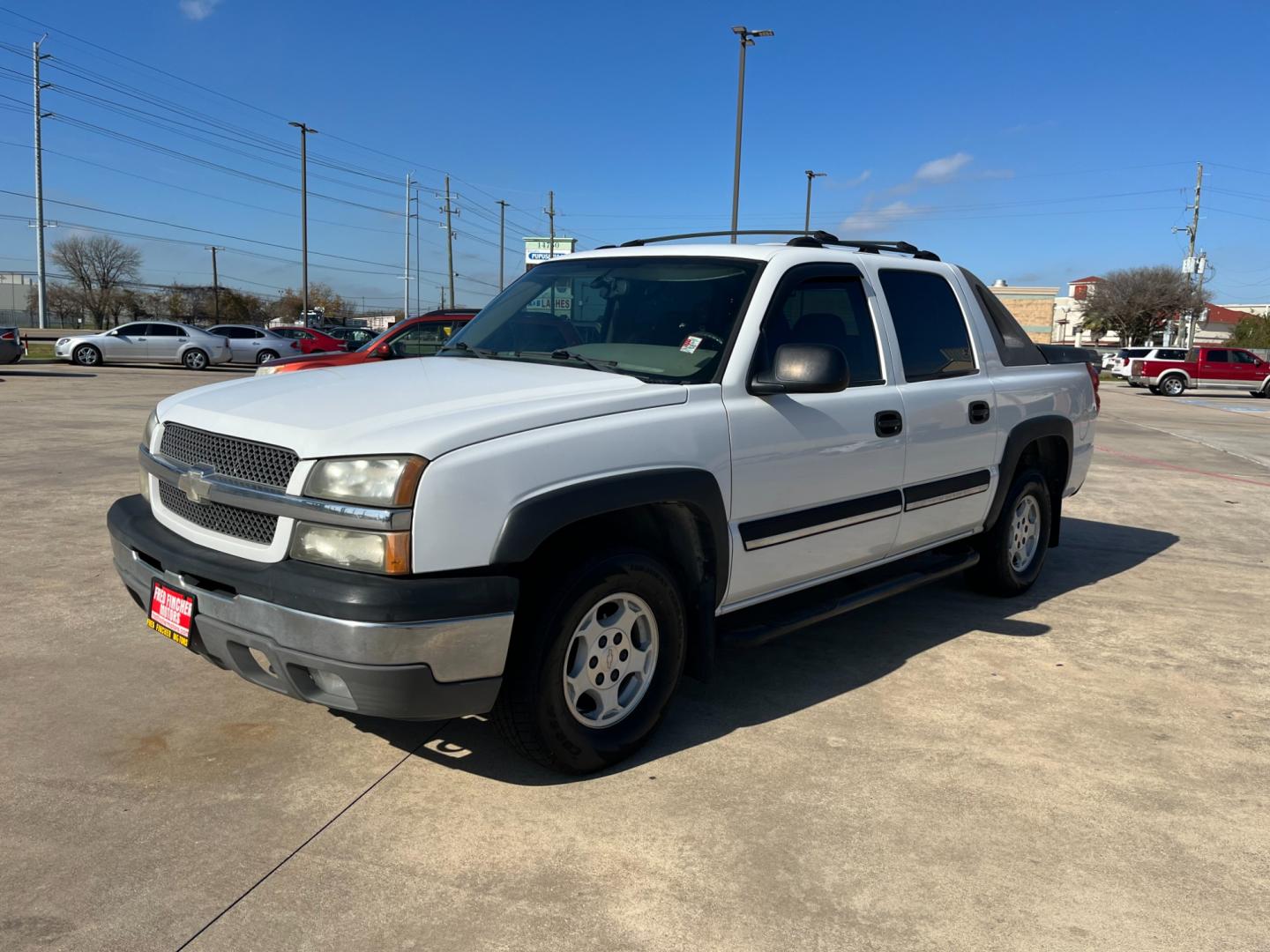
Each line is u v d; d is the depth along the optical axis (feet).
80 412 45.01
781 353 10.91
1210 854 9.02
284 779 9.94
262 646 8.89
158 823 9.02
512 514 8.82
